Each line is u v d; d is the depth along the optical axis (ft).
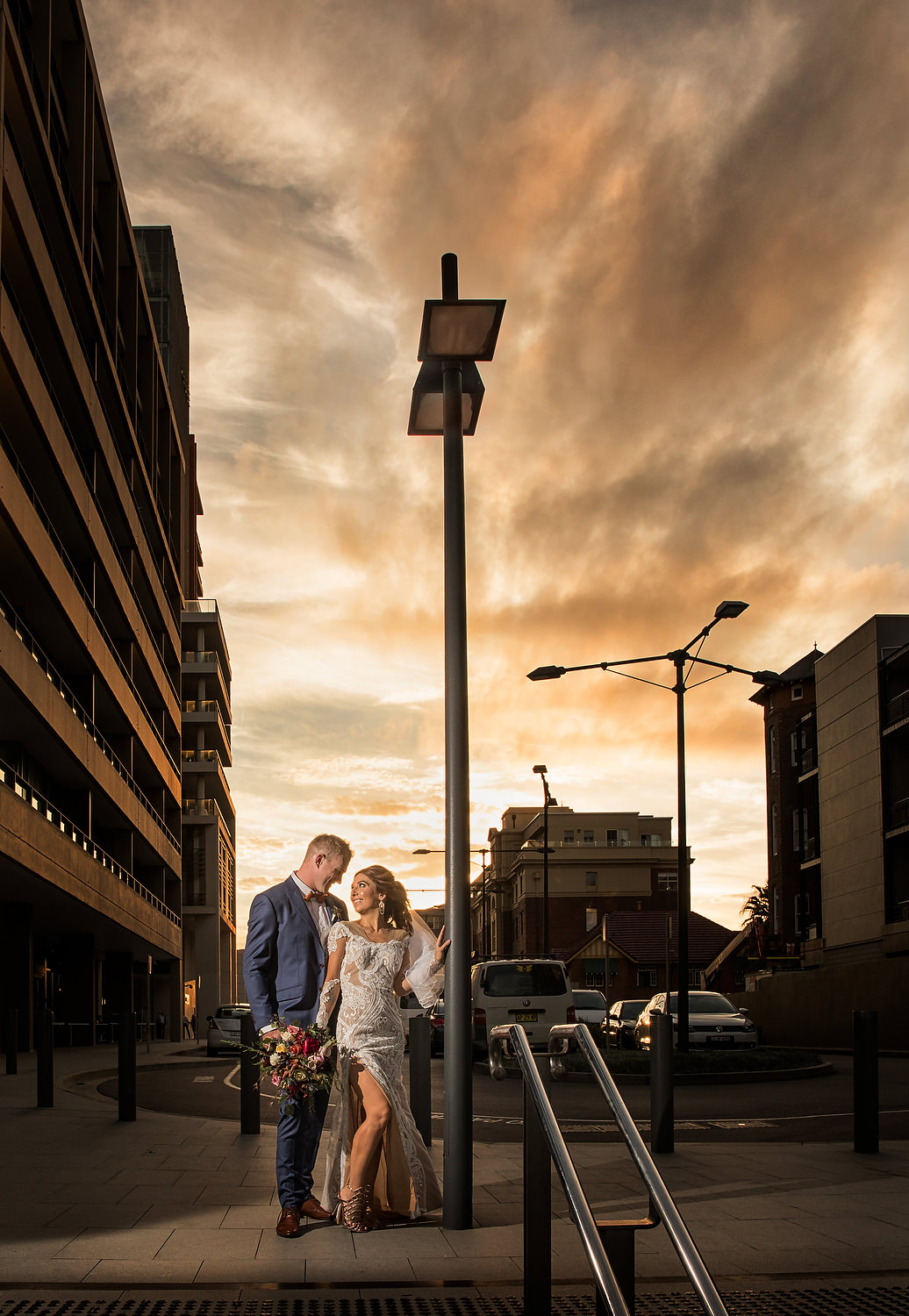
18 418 74.69
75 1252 17.40
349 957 19.71
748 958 176.86
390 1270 16.48
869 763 130.62
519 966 66.85
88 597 102.12
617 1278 11.96
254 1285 15.53
